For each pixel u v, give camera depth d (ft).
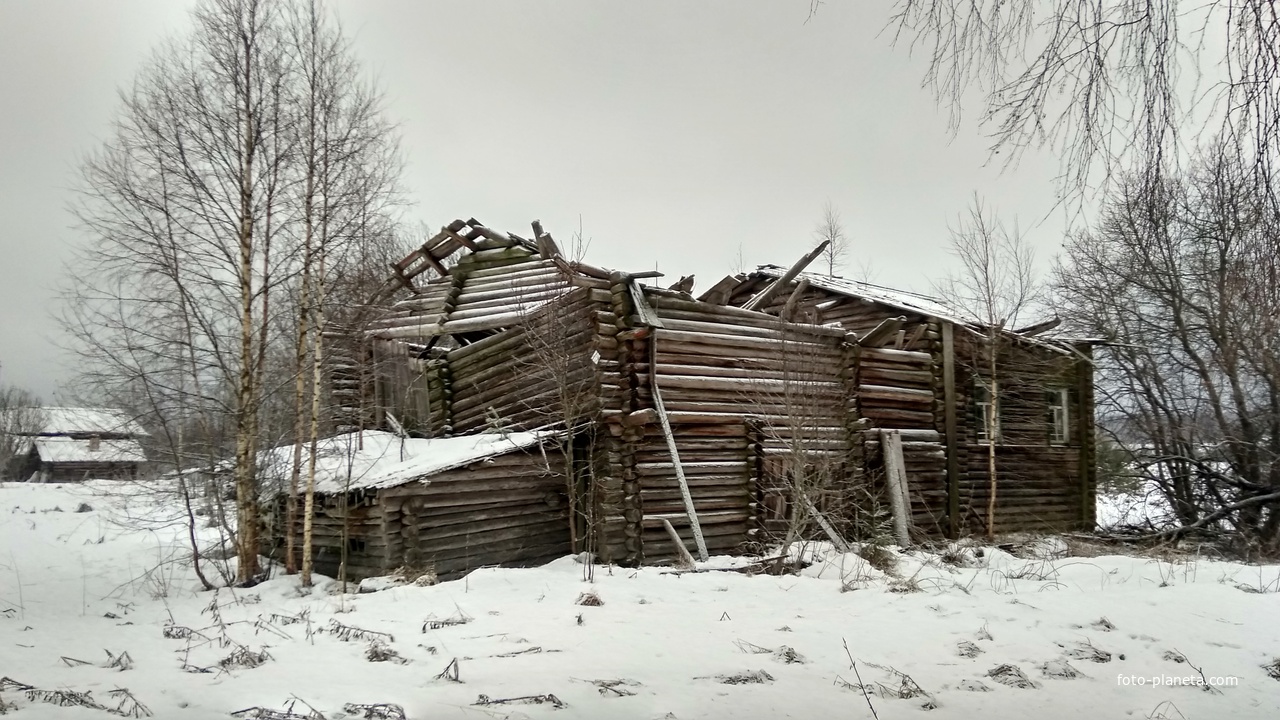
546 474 42.70
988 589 29.76
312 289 38.22
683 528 40.98
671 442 40.14
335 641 21.59
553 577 31.01
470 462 38.70
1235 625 23.57
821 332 47.88
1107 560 37.76
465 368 49.34
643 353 41.42
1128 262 60.85
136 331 35.14
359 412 45.29
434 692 16.31
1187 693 17.61
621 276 41.50
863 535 44.83
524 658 19.33
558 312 43.09
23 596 32.53
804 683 17.69
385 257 47.83
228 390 38.27
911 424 52.54
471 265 53.26
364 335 43.88
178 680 17.34
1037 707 16.46
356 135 38.42
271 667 18.57
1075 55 14.39
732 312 45.75
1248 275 15.17
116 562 43.91
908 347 54.65
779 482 43.21
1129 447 69.56
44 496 76.18
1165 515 61.26
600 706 15.60
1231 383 55.62
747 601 26.94
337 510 39.60
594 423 40.52
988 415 58.23
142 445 38.27
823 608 26.04
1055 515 60.29
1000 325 54.65
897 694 16.99
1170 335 62.85
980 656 20.34
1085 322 70.74
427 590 29.09
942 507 52.65
